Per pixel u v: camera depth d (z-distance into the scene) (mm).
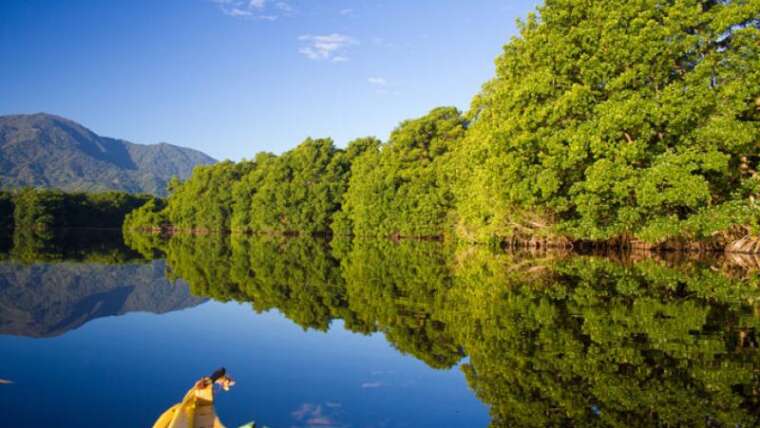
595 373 8617
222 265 31922
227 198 98312
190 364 10180
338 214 76750
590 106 28609
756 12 26016
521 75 32594
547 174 28812
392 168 62562
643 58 27156
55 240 67188
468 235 47344
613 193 28578
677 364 8977
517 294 17203
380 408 7629
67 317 15531
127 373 9539
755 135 25906
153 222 108062
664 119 26266
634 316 13070
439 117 60406
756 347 9977
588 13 29406
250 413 7422
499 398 7699
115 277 25844
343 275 25234
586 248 36656
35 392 8359
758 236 28609
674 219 27594
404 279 22984
